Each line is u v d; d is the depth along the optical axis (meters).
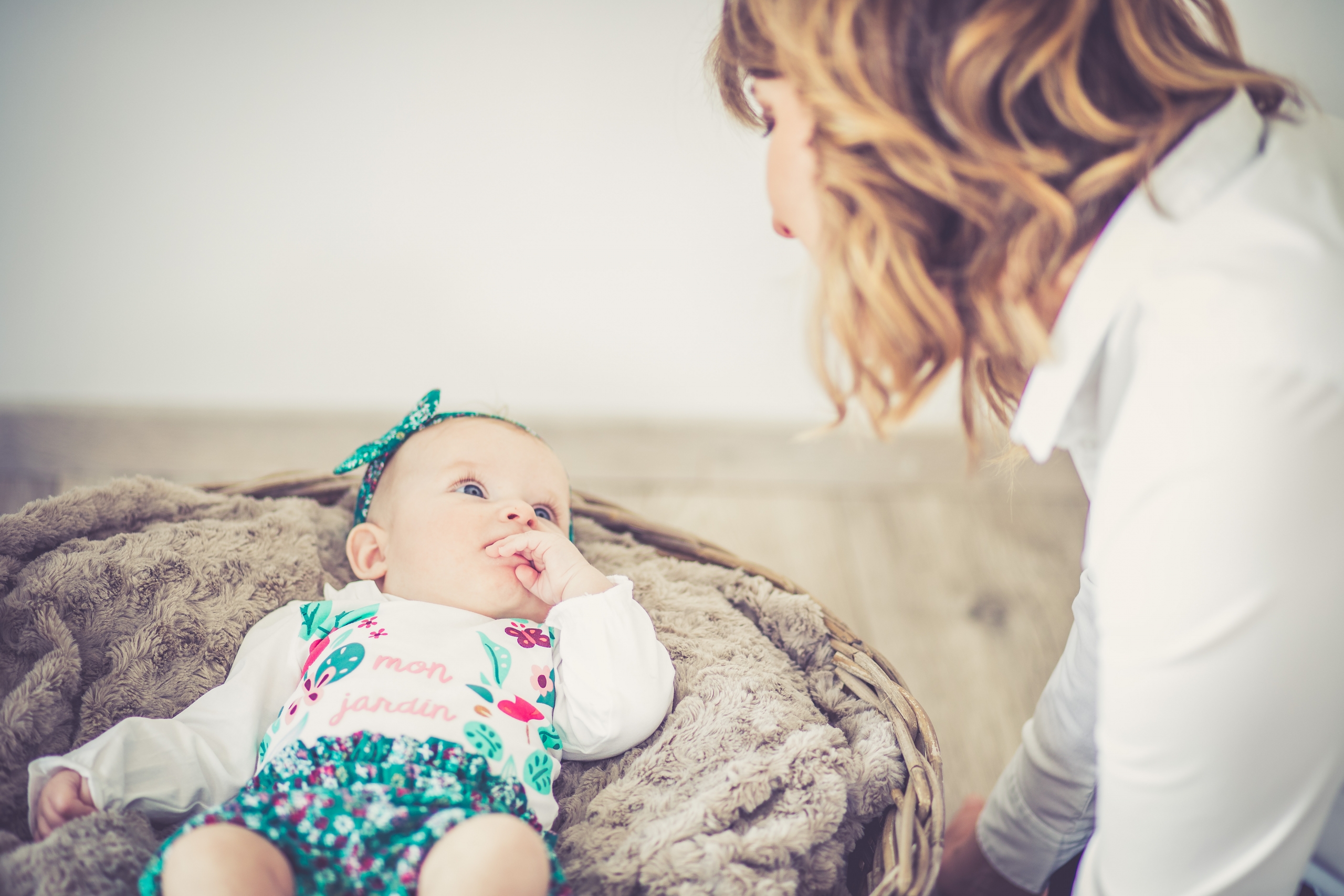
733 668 1.08
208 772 0.93
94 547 1.09
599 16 1.67
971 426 0.76
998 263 0.64
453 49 1.68
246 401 1.99
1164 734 0.61
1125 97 0.63
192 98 1.68
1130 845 0.66
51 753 0.95
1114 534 0.60
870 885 0.93
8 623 1.00
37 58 1.62
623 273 1.92
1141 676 0.60
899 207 0.63
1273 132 0.65
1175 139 0.62
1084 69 0.62
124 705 0.99
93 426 1.94
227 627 1.07
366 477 1.23
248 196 1.78
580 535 1.29
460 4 1.65
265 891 0.74
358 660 0.93
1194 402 0.57
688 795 0.95
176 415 1.97
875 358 0.71
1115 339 0.63
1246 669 0.58
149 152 1.72
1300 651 0.58
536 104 1.74
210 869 0.73
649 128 1.77
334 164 1.76
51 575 1.03
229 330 1.91
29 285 1.81
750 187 1.84
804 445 2.13
